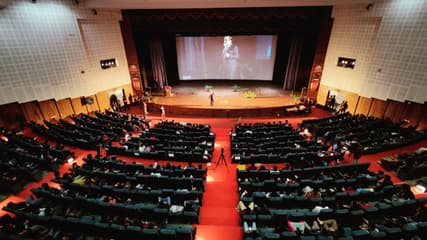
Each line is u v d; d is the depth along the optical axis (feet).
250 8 60.70
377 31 53.98
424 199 25.29
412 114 50.96
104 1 55.77
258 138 46.42
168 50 81.66
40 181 34.91
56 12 53.52
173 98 73.10
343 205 26.71
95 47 62.39
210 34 73.97
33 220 24.23
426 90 47.83
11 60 48.08
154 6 55.52
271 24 65.72
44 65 53.31
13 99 49.14
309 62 74.79
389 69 53.26
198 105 67.36
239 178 33.24
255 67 83.35
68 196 27.73
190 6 54.65
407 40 49.34
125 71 71.15
